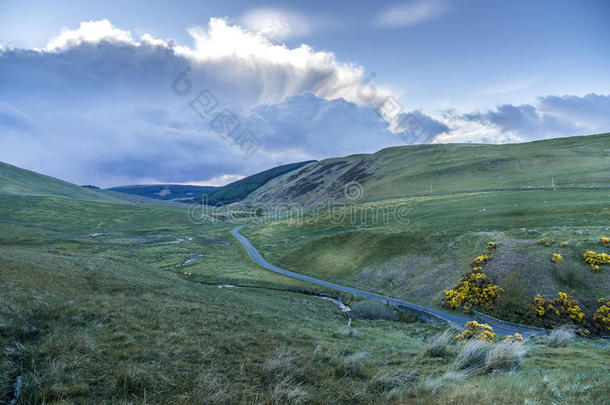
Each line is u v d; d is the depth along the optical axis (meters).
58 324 9.68
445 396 5.88
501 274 41.09
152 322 11.88
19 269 20.88
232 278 69.50
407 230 73.06
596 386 5.52
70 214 184.12
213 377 7.14
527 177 110.12
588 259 37.28
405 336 23.70
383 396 6.61
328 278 68.44
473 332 18.36
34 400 5.52
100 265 33.94
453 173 143.38
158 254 108.69
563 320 32.28
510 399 5.25
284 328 16.44
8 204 181.00
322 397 6.55
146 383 6.47
